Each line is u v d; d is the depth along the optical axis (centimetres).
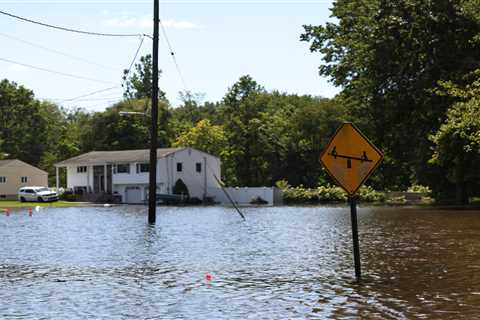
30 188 7738
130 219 4072
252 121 10300
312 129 10281
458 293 1225
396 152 5366
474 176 4725
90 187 8525
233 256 1927
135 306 1157
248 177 10531
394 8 4631
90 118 12069
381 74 4772
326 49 5391
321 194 7862
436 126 4812
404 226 2992
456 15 4494
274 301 1184
